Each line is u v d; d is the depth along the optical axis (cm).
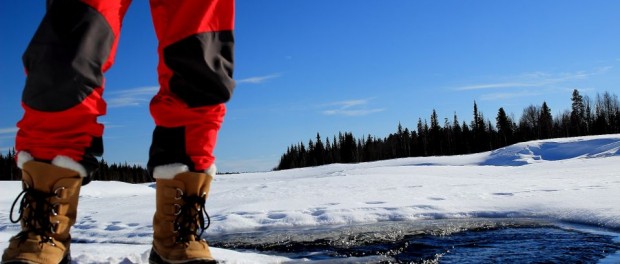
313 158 7231
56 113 90
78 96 89
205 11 105
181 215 110
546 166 1451
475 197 496
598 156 1912
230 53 112
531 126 5997
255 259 184
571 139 2420
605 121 4997
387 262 193
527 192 514
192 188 110
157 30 110
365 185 765
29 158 94
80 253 173
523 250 218
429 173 1471
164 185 109
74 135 95
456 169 1658
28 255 95
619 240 239
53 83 86
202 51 104
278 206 491
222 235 346
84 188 1489
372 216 404
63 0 89
